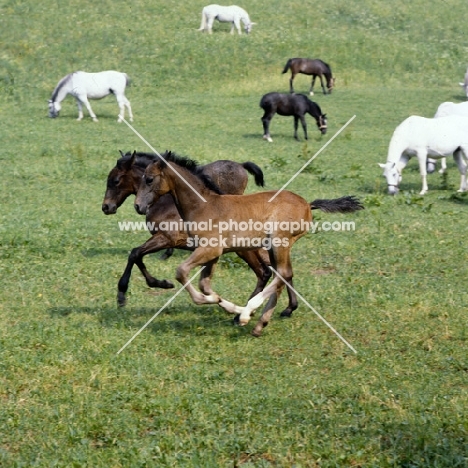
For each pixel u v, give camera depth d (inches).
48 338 330.3
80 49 1318.9
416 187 703.7
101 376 291.3
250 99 1194.6
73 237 501.0
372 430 252.4
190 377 293.3
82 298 390.3
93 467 233.3
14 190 647.1
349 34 1473.9
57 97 1037.8
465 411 263.7
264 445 244.1
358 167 754.8
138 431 255.4
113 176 420.8
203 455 237.6
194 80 1272.1
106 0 1505.9
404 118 1066.1
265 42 1395.2
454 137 656.4
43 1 1464.1
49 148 828.6
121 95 1040.2
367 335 336.8
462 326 342.3
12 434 253.0
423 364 305.4
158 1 1536.7
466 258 455.2
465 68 1374.3
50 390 283.6
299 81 1285.7
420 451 238.5
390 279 417.1
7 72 1227.2
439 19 1565.0
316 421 259.1
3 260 449.7
